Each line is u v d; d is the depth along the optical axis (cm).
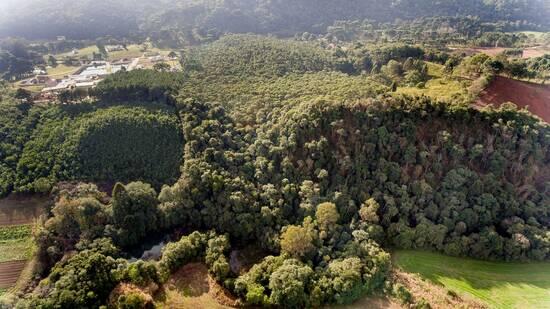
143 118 9731
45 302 6025
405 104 8819
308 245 7269
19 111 10244
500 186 8300
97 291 6419
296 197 8312
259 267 7044
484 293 6869
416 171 8350
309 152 8644
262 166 8706
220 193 8356
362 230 7631
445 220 7831
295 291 6350
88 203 7950
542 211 8069
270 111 10025
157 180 9088
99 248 7400
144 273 6888
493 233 7556
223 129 9675
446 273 7294
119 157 9269
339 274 6712
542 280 7156
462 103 8925
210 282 7144
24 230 8125
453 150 8394
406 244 7756
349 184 8412
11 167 8894
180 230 8450
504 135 8475
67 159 9088
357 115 8794
